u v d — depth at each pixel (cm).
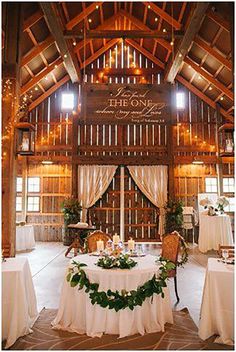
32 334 309
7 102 492
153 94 764
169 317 335
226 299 295
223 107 1000
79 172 962
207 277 307
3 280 300
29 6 599
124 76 1007
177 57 777
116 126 991
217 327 296
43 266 614
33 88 919
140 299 300
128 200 967
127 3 845
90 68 1005
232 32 475
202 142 1003
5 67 501
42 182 1004
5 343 291
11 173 477
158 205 947
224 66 789
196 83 974
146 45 966
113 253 342
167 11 723
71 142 998
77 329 317
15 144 493
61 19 659
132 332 305
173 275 399
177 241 410
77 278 311
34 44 725
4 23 518
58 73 943
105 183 955
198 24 622
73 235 886
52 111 1010
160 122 755
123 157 959
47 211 996
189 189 998
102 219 961
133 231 957
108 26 895
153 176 959
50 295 432
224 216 775
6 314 297
